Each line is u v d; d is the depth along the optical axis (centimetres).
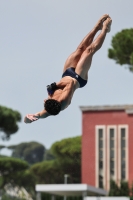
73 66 2619
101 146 11475
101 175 11325
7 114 13788
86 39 2661
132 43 8869
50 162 18388
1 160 18912
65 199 9831
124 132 11388
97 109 11569
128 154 11219
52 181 18488
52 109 2427
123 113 11400
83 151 11506
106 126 11475
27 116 2503
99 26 2683
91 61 2608
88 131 11575
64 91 2503
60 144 14938
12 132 13975
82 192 8569
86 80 2617
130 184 11044
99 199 7969
